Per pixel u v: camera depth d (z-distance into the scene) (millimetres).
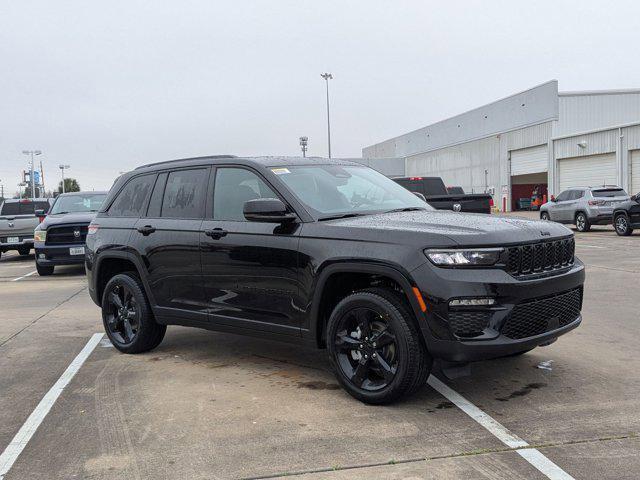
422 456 3477
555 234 4434
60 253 13344
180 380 5141
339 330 4469
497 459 3408
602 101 39812
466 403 4344
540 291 4102
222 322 5246
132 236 5996
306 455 3541
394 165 67000
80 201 14734
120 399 4684
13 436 4008
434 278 3928
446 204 13039
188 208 5617
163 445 3760
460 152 53062
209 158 5672
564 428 3824
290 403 4457
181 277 5531
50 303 9828
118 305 6238
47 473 3434
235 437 3848
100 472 3418
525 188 45125
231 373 5305
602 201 22234
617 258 13516
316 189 5043
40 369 5660
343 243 4379
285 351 6062
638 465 3277
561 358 5449
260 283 4902
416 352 4078
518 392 4555
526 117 42281
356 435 3811
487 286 3896
